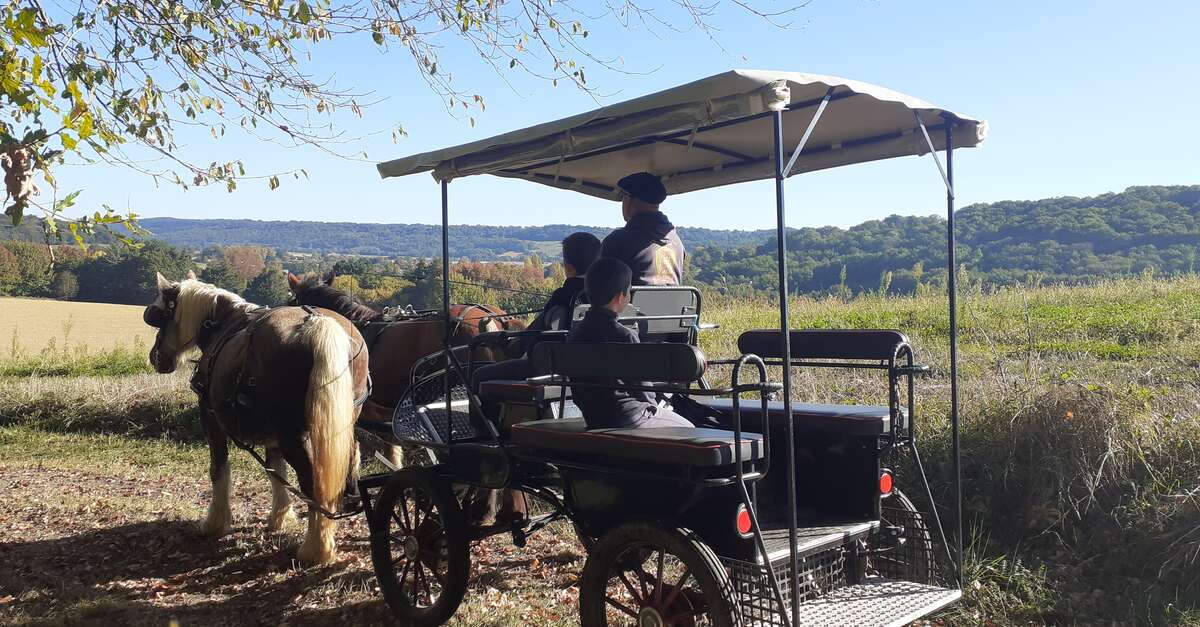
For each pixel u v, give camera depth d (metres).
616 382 3.71
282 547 6.16
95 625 4.80
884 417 3.90
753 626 3.40
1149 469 5.18
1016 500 5.54
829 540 3.62
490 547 6.08
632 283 4.82
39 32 2.96
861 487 3.99
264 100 5.28
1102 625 4.39
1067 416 5.60
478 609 4.88
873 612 3.57
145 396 12.24
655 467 3.50
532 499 6.87
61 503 7.91
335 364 5.25
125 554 6.23
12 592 5.46
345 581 5.39
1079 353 9.02
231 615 4.96
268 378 5.42
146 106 4.45
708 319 14.16
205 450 10.30
